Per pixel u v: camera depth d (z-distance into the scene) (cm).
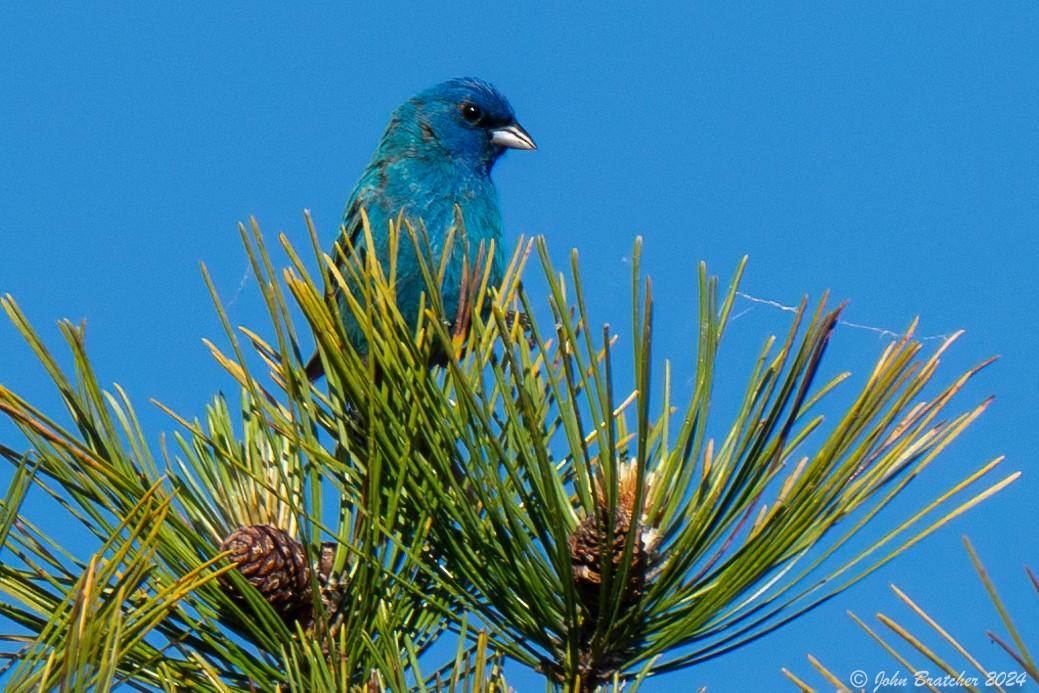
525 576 181
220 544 199
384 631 181
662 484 182
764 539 169
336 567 198
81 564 176
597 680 183
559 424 198
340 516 202
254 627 187
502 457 176
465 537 185
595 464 184
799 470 173
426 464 181
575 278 165
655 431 191
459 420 177
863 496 164
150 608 154
